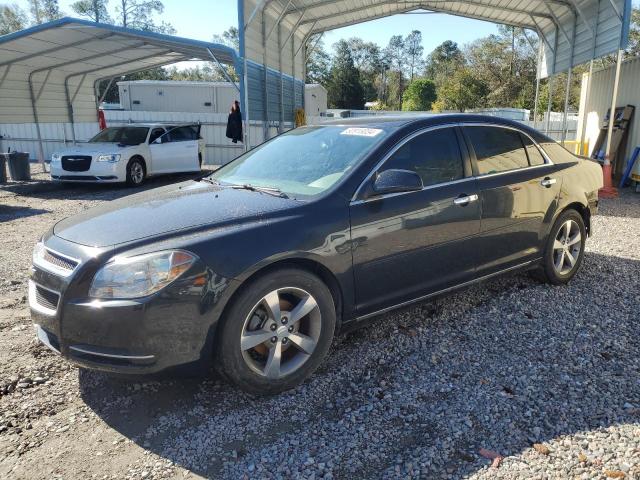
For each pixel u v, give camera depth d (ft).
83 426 9.39
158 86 96.53
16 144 72.43
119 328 8.87
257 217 10.17
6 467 8.30
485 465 8.20
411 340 12.75
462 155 13.26
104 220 10.58
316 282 10.43
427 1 48.37
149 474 8.14
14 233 26.37
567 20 46.37
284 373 10.26
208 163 68.54
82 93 62.39
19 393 10.41
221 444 8.86
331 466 8.28
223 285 9.32
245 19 39.68
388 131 12.42
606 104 47.34
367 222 11.11
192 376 9.59
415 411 9.73
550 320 13.82
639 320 13.79
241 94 40.55
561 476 7.90
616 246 21.85
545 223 15.23
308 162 12.65
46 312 9.57
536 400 9.98
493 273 14.07
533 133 15.60
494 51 169.89
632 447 8.52
